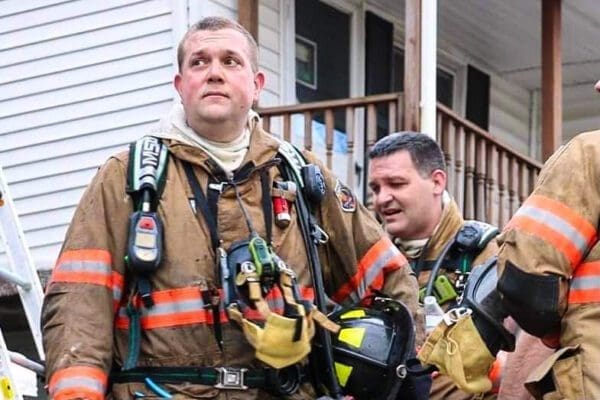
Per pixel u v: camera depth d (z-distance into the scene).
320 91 15.45
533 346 5.25
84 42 14.83
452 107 18.08
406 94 13.20
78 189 14.77
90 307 4.83
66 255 4.91
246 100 5.11
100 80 14.68
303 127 14.79
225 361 4.88
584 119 20.39
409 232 6.81
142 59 14.43
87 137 14.73
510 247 4.64
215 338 4.88
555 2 15.58
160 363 4.86
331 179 5.45
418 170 6.80
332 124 13.59
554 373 4.60
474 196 14.76
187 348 4.86
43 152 15.01
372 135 13.44
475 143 14.59
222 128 5.08
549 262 4.58
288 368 5.02
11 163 15.17
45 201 14.96
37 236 14.97
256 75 5.32
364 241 5.47
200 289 4.89
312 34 15.39
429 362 4.90
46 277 14.71
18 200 15.10
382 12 16.42
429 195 6.79
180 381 4.85
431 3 13.30
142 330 4.89
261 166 5.14
